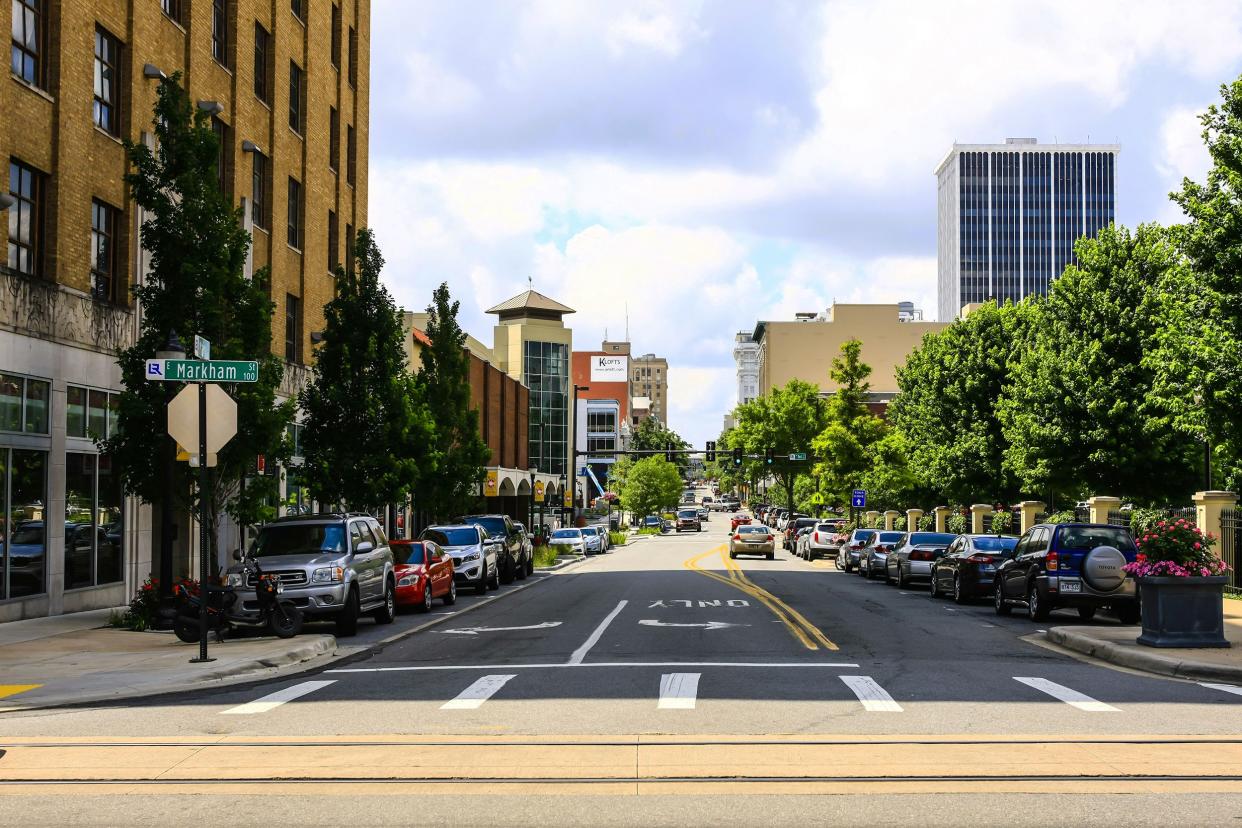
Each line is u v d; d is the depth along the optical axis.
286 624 18.33
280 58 34.91
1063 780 8.12
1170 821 7.04
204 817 7.36
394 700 12.09
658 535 110.19
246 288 21.84
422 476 33.31
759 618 21.95
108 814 7.45
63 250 22.91
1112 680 13.39
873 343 140.50
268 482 21.80
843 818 7.16
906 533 36.03
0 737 10.25
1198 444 31.67
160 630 19.69
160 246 21.39
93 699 12.39
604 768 8.60
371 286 30.89
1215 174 23.39
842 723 10.41
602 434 149.75
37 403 21.83
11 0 21.23
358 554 20.34
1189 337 23.81
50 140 22.64
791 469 94.12
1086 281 33.00
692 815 7.27
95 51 24.58
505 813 7.36
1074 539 21.34
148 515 26.38
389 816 7.33
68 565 22.95
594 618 22.38
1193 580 15.32
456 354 41.88
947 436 45.38
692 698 11.86
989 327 45.00
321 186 39.09
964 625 21.12
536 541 54.19
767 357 144.25
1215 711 11.06
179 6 28.70
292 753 9.28
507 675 13.94
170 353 16.36
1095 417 32.16
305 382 36.34
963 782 8.09
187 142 21.70
